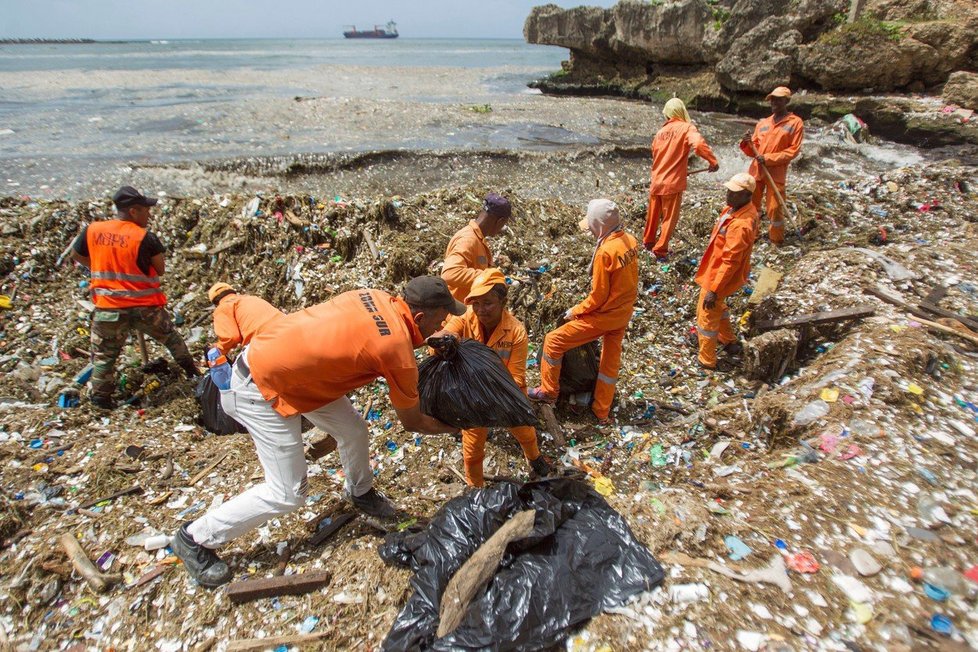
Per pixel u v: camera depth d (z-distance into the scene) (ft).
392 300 9.63
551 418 15.55
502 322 11.76
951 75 47.96
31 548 10.27
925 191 28.04
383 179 33.40
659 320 20.21
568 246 22.58
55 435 13.65
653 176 22.09
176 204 22.80
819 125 50.21
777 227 23.99
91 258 14.55
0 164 31.68
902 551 9.77
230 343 10.39
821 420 13.28
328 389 9.43
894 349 15.20
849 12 53.72
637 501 11.10
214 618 9.22
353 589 9.57
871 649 8.15
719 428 14.89
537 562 9.12
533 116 54.24
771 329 18.16
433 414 11.03
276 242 21.27
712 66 63.67
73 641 8.98
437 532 9.82
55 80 75.10
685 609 8.73
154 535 10.73
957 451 12.25
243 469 12.66
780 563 9.55
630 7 68.28
